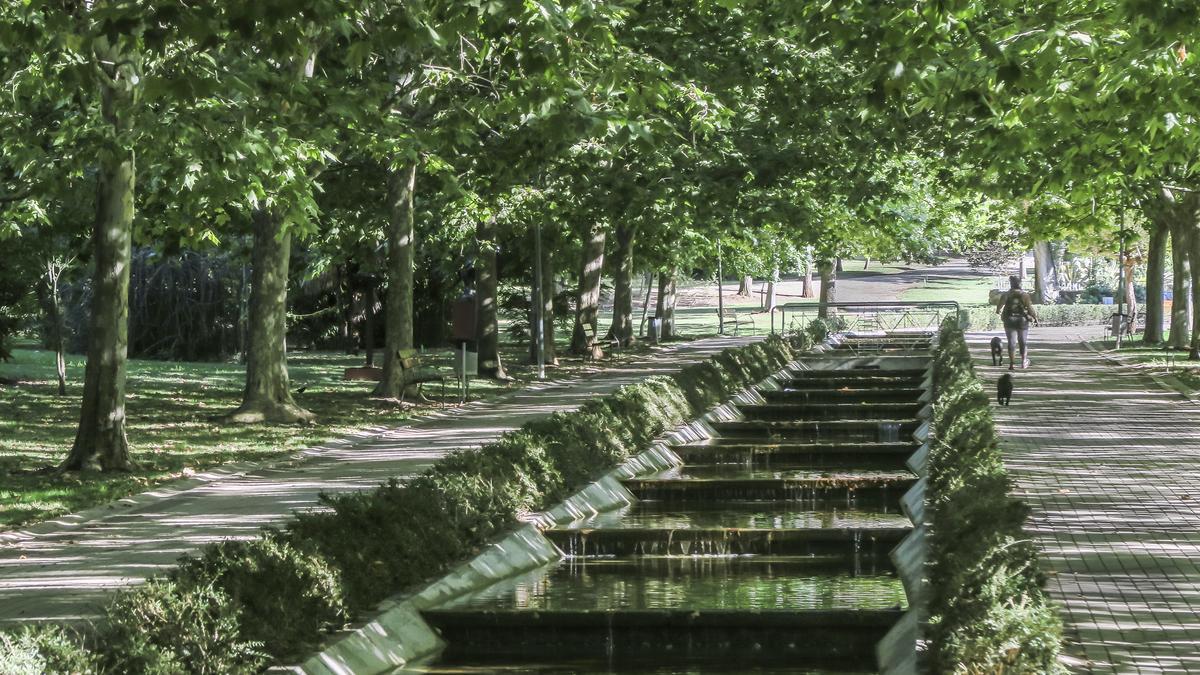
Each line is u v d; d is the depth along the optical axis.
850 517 17.47
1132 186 34.91
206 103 16.80
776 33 25.41
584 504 17.00
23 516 14.73
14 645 6.45
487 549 13.16
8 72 18.52
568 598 12.02
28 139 20.16
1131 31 16.12
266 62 18.28
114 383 18.77
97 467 18.53
